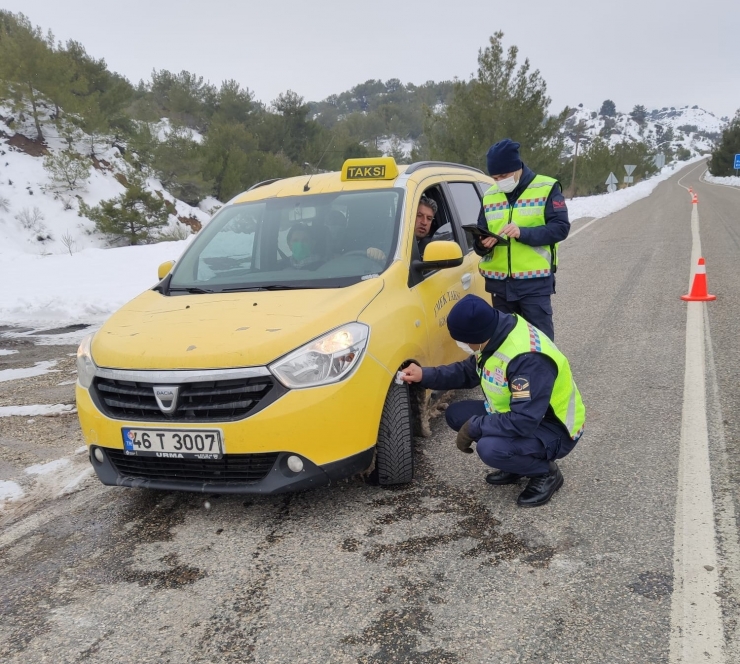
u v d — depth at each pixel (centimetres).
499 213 432
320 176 481
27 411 536
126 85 3731
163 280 423
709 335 630
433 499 343
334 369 310
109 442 327
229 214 458
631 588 258
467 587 265
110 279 1203
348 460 316
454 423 371
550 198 416
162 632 251
